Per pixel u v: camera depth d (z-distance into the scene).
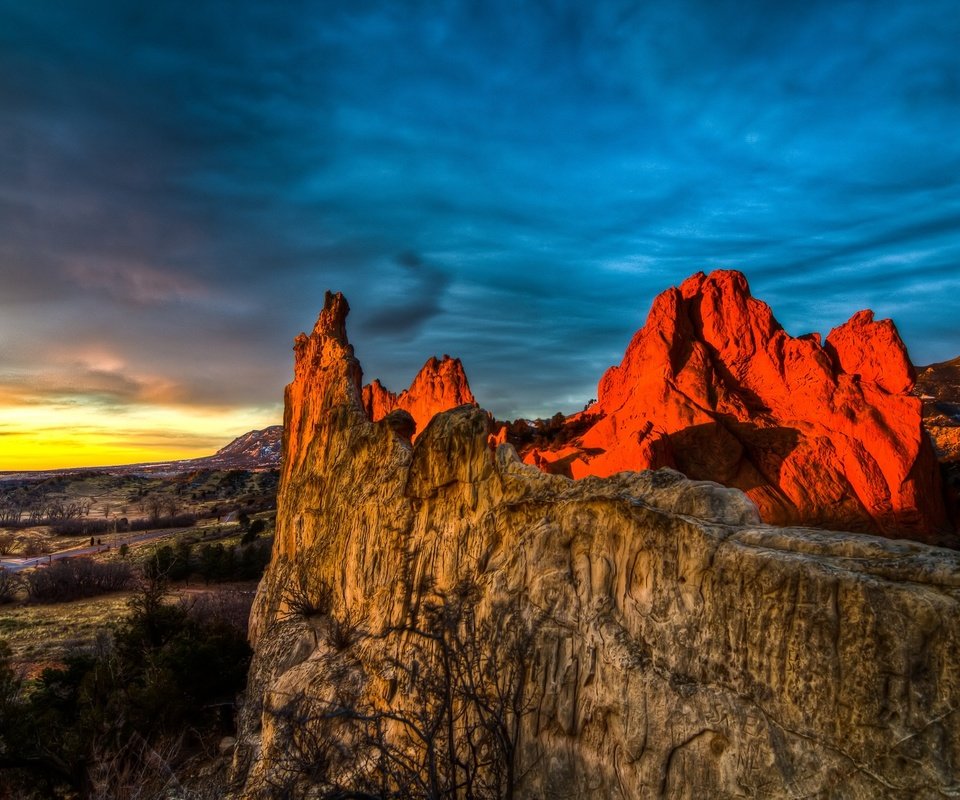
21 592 82.12
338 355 24.28
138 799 15.67
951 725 4.52
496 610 9.14
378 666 11.95
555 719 7.70
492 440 25.05
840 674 5.16
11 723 20.61
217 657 25.45
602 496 8.14
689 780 6.03
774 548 6.08
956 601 4.70
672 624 6.69
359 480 17.73
